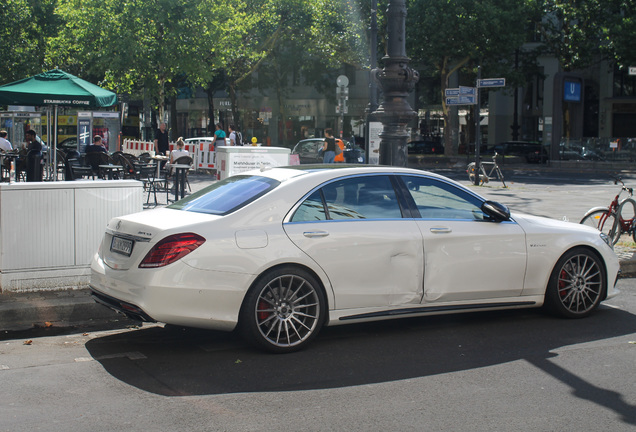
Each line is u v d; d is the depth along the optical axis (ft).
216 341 20.06
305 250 18.57
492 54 127.85
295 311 18.71
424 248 20.08
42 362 18.01
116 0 92.89
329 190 19.61
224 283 17.69
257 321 18.19
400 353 18.85
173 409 14.55
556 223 22.84
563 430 13.50
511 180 91.50
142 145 84.02
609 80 170.40
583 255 22.68
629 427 13.69
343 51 136.67
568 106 144.46
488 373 17.12
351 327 21.67
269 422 13.82
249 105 174.60
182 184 51.01
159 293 17.26
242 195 19.29
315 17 131.85
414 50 126.72
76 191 24.66
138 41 93.61
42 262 24.26
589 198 64.28
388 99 34.04
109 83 100.22
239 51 119.03
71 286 24.77
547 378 16.76
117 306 18.33
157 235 17.61
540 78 168.76
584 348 19.42
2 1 114.93
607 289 23.20
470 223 21.06
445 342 19.99
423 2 122.72
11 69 116.98
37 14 124.16
